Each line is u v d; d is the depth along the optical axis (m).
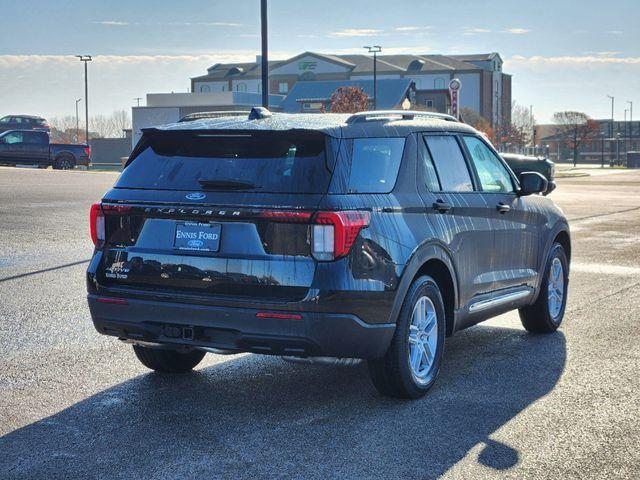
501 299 7.02
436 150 6.36
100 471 4.55
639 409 5.68
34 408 5.62
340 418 5.46
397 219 5.63
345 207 5.26
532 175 7.35
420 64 145.00
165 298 5.46
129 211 5.62
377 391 6.08
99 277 5.74
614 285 10.92
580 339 7.86
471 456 4.79
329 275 5.19
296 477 4.47
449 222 6.18
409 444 4.98
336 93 81.19
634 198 31.72
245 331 5.29
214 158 5.60
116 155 113.19
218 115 6.55
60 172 37.56
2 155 41.53
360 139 5.62
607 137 185.75
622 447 4.95
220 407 5.68
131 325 5.63
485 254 6.73
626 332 8.13
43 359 6.89
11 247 13.60
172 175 5.63
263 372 6.61
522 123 181.62
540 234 7.73
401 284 5.53
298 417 5.48
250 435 5.12
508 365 6.87
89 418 5.43
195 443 4.98
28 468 4.59
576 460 4.73
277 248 5.27
